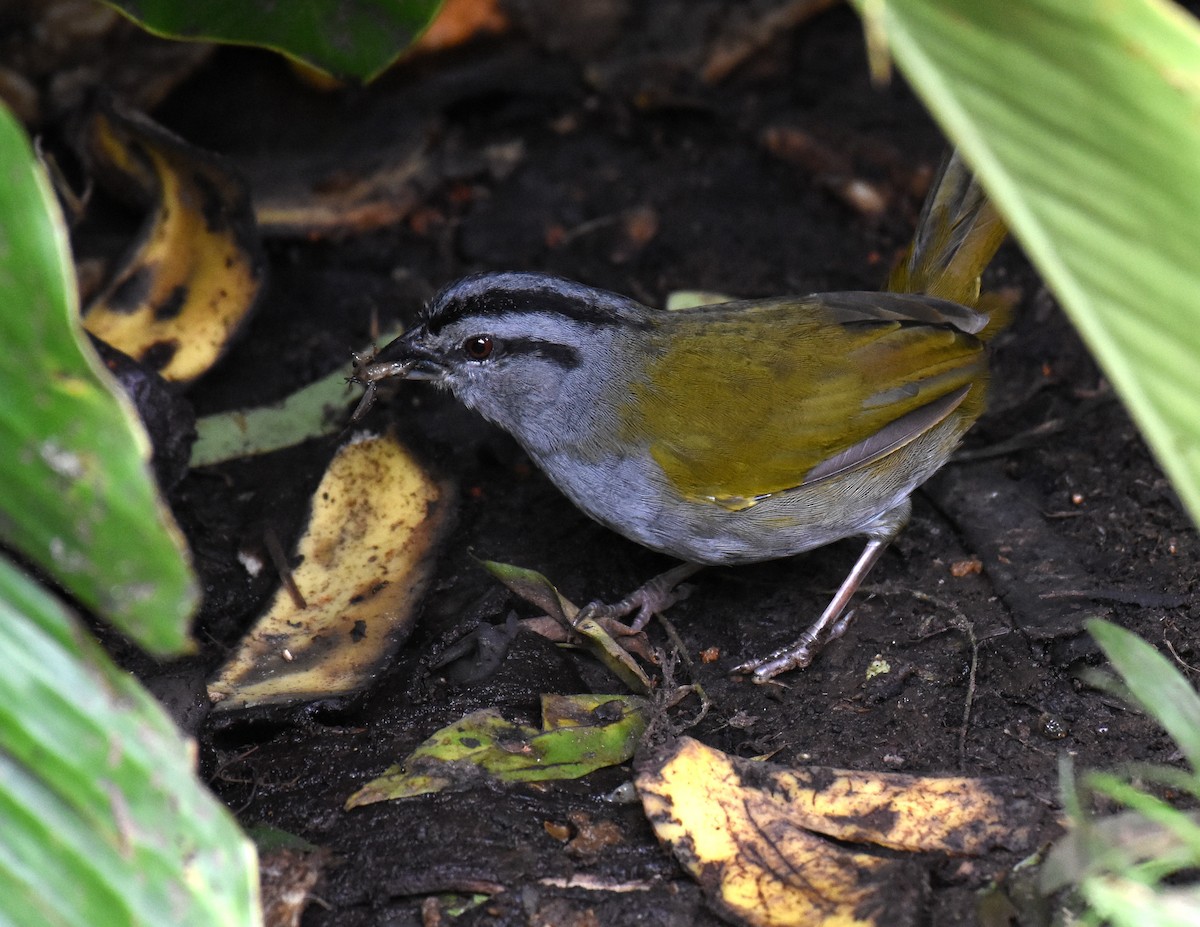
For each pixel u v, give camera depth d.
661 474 9.42
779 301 10.01
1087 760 8.18
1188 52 4.31
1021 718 8.65
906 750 8.48
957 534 10.48
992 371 11.75
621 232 13.48
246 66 14.36
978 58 4.69
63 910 5.10
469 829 7.74
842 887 7.01
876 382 9.40
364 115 14.15
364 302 12.77
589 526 10.94
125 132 10.88
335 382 11.81
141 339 11.01
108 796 5.16
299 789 8.19
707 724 8.98
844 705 9.02
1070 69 4.53
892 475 9.68
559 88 14.74
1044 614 9.35
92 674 5.14
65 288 4.70
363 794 8.00
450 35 14.45
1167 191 4.62
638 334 9.61
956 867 7.23
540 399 9.68
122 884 5.16
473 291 9.71
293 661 8.93
